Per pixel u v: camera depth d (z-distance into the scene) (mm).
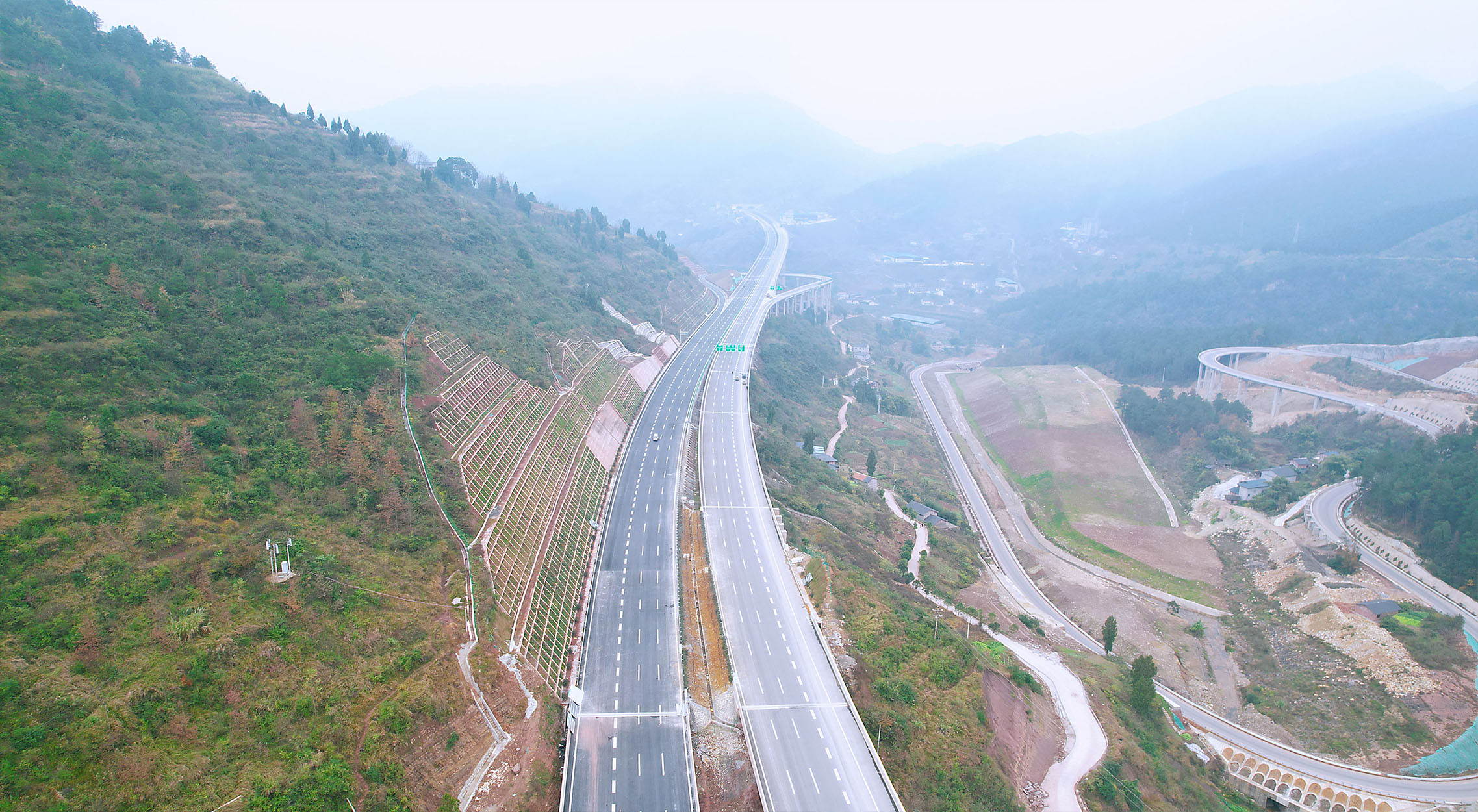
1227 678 108562
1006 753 71375
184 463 61812
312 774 45469
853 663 74125
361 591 58688
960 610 105125
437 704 53969
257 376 77125
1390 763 86688
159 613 48812
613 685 69250
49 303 69375
